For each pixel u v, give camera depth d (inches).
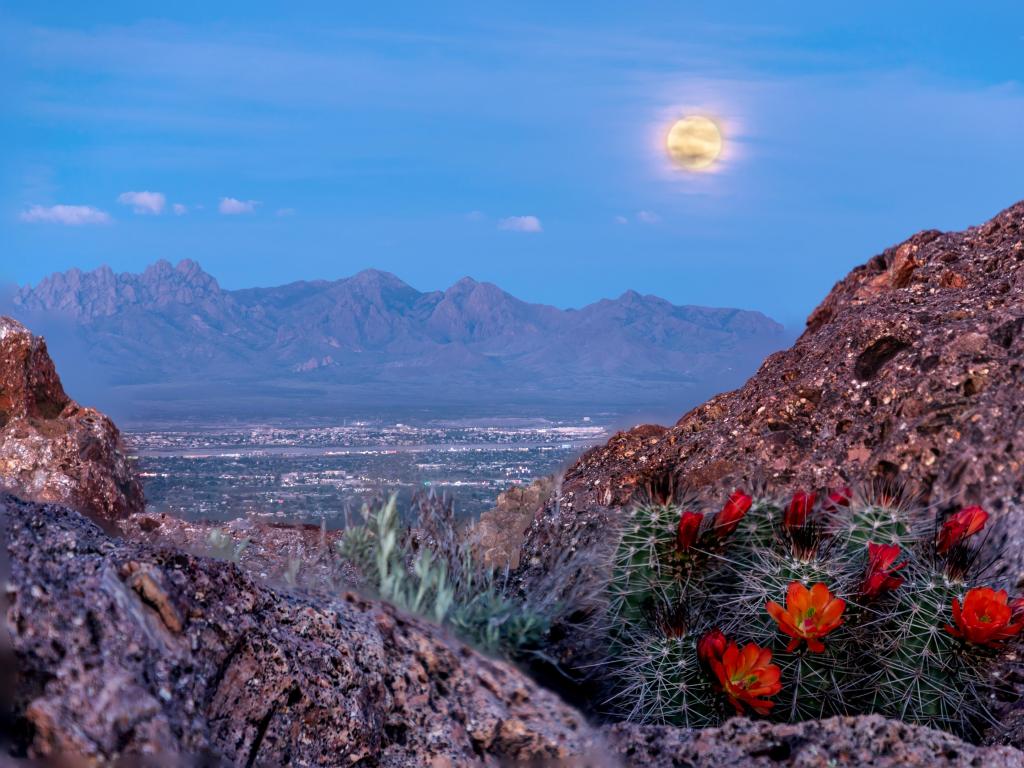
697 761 67.3
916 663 87.7
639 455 140.3
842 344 139.4
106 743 41.2
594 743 68.5
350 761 57.9
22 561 50.5
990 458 108.8
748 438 129.3
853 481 116.3
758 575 93.9
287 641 58.3
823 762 64.9
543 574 115.5
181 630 52.7
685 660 87.0
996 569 99.3
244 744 51.9
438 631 76.5
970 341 126.0
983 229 169.9
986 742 85.0
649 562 95.9
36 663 43.4
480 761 62.9
